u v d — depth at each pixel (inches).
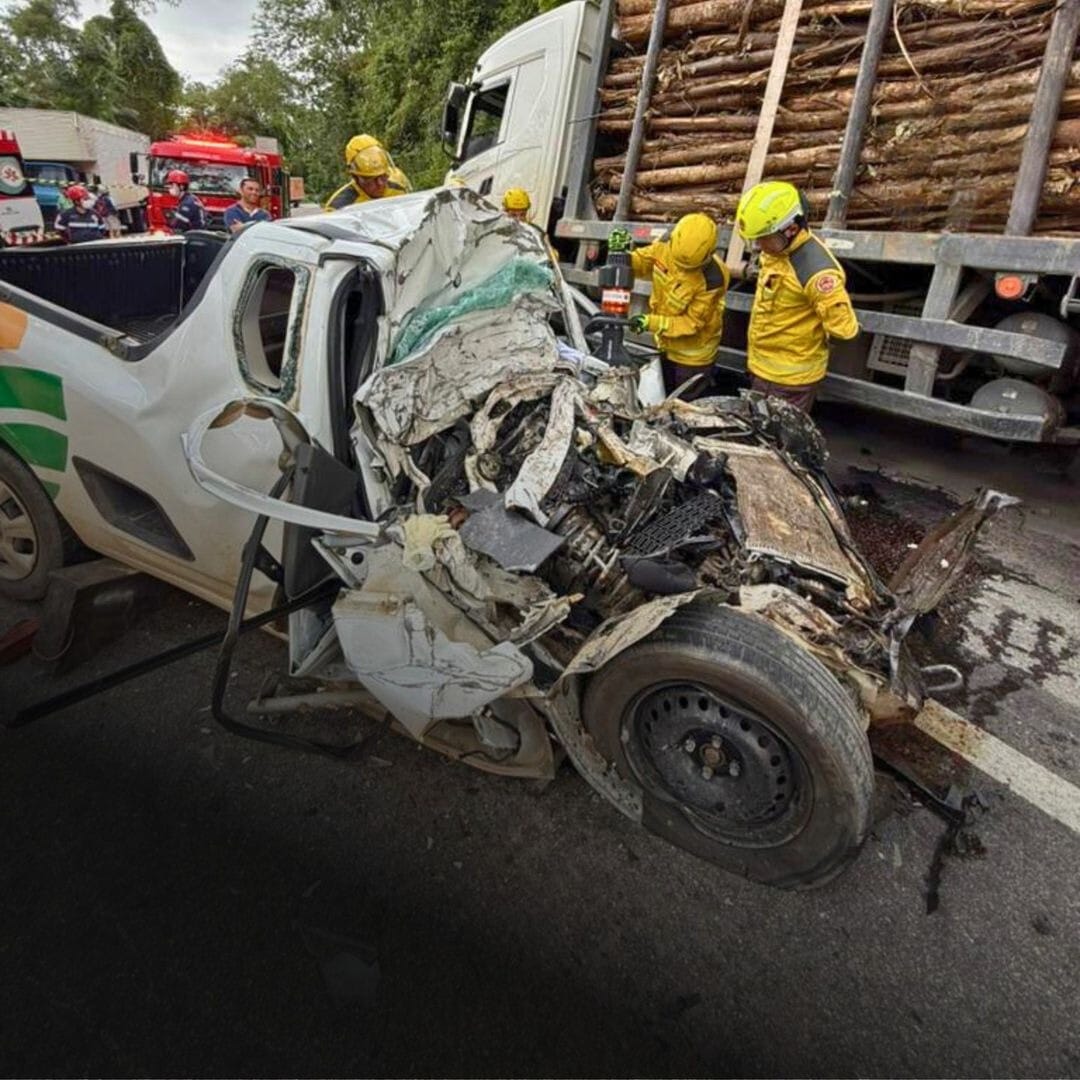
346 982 66.8
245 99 1707.7
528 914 74.1
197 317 89.7
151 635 113.9
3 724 94.0
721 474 96.7
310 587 85.6
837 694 68.4
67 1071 58.7
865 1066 62.1
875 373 164.7
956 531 94.6
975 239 133.7
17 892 73.1
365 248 86.7
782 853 73.5
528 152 229.3
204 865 77.4
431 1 682.2
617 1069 61.4
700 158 181.0
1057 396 148.1
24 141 749.9
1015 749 98.7
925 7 138.4
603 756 82.7
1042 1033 64.8
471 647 74.0
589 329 148.4
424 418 92.0
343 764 91.4
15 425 103.3
